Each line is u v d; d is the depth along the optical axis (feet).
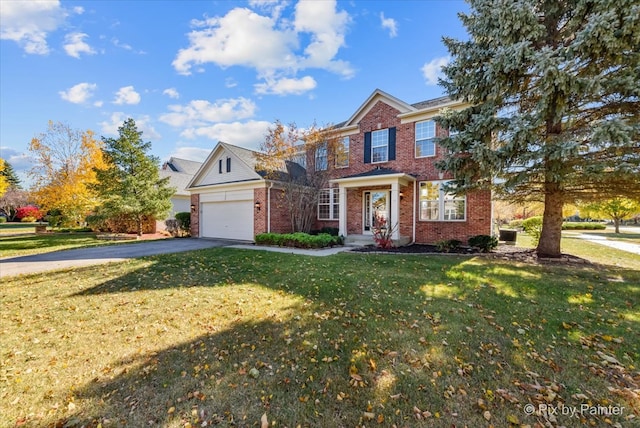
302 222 47.03
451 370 9.58
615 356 10.23
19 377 9.46
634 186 23.84
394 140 43.29
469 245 35.27
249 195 47.78
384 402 8.13
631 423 7.32
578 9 21.35
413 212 41.11
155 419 7.61
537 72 22.75
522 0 22.04
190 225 59.52
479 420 7.45
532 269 22.45
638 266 23.62
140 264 27.07
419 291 17.61
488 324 12.85
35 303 16.58
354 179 40.91
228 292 18.28
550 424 7.30
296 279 20.83
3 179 77.61
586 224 88.79
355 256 29.96
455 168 28.48
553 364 9.80
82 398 8.47
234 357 10.56
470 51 26.86
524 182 26.50
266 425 7.38
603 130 19.33
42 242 49.44
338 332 12.37
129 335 12.47
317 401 8.21
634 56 20.06
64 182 68.69
